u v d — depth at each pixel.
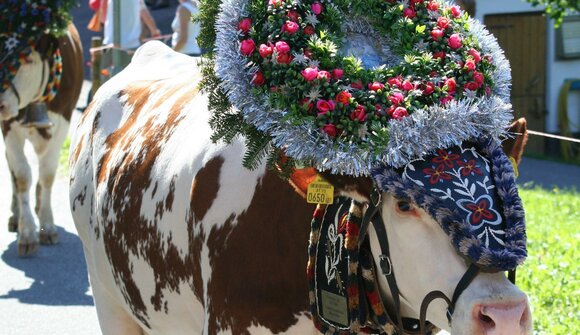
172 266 3.84
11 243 8.79
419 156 2.84
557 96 19.44
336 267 3.17
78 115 15.67
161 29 21.17
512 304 2.70
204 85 3.28
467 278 2.75
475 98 2.97
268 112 2.96
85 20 23.78
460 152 2.89
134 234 4.09
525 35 19.19
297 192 3.22
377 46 3.19
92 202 4.68
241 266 3.40
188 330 3.94
